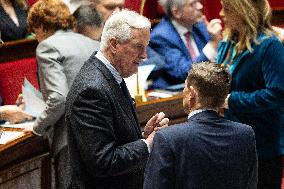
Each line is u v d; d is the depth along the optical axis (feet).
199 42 49.37
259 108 34.47
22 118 37.68
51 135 36.50
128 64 27.78
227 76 25.82
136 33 27.17
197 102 25.86
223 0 34.63
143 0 59.31
